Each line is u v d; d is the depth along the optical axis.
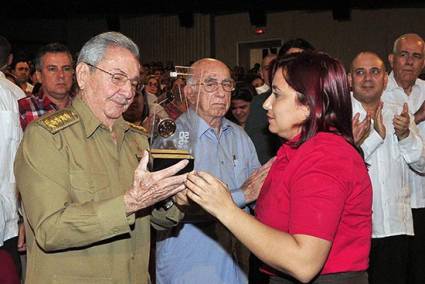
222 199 1.70
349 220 1.77
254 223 1.68
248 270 3.27
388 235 3.38
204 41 13.51
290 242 1.65
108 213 1.78
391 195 3.38
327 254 1.67
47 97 3.56
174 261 2.60
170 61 13.33
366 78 3.20
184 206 2.15
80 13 12.89
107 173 1.96
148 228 2.08
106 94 1.93
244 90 3.99
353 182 1.73
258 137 3.39
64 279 1.88
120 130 2.07
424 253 3.78
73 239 1.80
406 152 3.36
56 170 1.85
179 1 12.38
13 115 3.09
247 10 12.30
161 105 2.48
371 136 3.19
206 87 2.62
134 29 14.69
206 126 2.64
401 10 11.54
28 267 1.93
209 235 2.60
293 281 1.87
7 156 3.04
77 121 1.95
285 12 12.55
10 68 6.66
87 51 1.95
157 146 2.14
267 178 1.94
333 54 12.09
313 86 1.80
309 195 1.67
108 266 1.93
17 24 14.56
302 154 1.76
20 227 3.32
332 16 12.04
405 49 3.76
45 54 3.51
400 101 3.80
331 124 1.81
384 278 3.42
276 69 1.89
